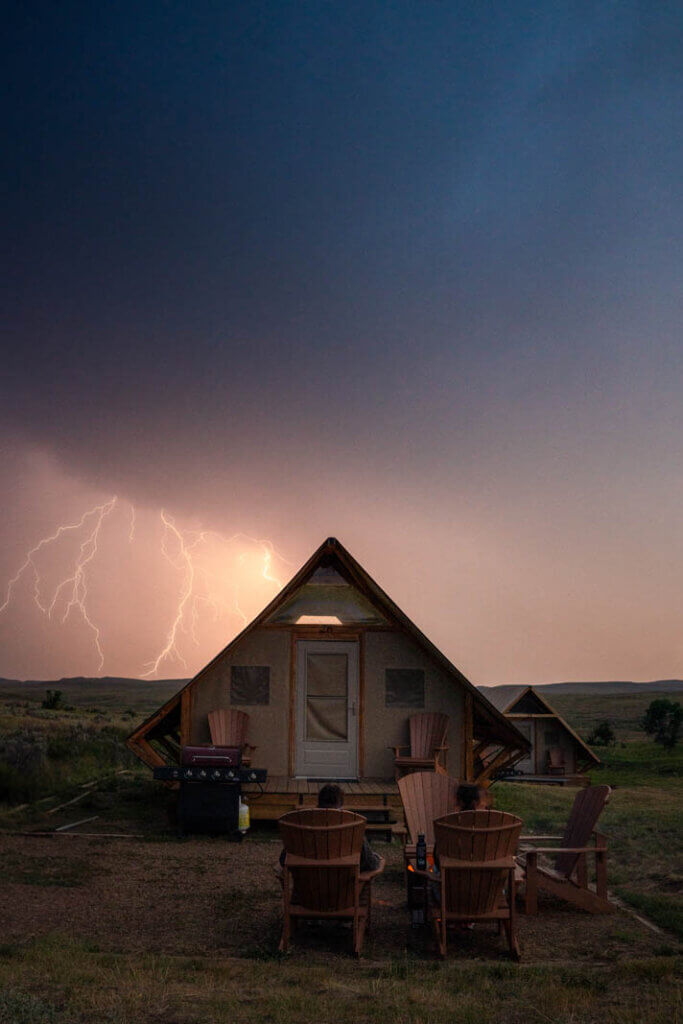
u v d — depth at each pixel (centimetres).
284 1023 459
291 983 570
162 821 1449
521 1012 492
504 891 824
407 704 1575
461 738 1562
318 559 1588
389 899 924
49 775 1886
